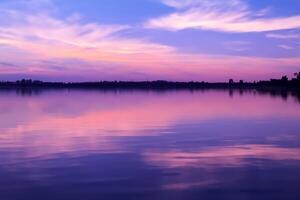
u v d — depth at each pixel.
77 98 88.50
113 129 27.91
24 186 13.33
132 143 21.64
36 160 17.17
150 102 67.81
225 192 12.63
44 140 22.72
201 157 17.73
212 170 15.33
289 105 56.59
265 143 21.52
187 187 13.15
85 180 14.00
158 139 23.06
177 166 16.02
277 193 12.54
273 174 14.70
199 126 29.69
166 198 12.10
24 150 19.50
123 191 12.77
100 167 15.91
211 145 20.91
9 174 14.80
